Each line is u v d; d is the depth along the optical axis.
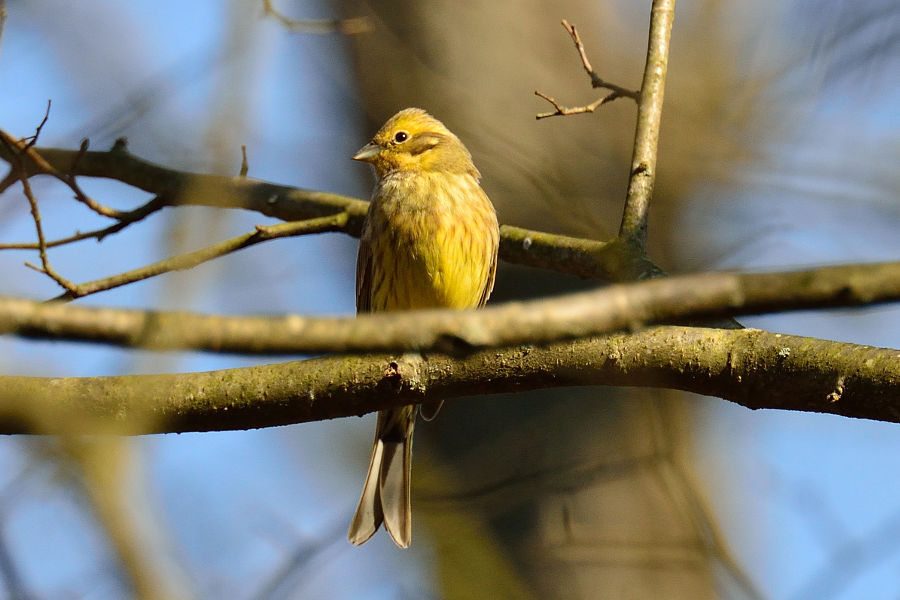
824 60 15.33
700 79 15.58
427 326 5.01
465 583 11.84
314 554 11.05
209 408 7.24
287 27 10.54
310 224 10.46
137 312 4.95
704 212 14.94
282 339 5.00
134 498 8.45
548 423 12.23
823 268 4.62
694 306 4.76
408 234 10.90
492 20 14.16
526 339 5.02
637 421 12.23
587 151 13.69
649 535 11.84
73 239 9.76
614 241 8.97
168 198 10.62
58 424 7.14
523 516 12.17
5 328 4.84
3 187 8.88
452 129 13.54
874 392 6.51
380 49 14.23
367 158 11.93
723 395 6.98
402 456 10.28
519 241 10.58
